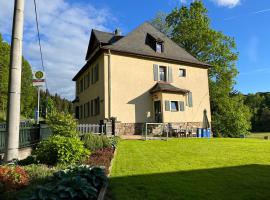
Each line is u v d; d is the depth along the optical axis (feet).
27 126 33.35
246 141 53.36
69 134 36.45
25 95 177.58
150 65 71.72
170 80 74.43
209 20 110.32
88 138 35.32
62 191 13.57
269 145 45.68
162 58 73.20
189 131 67.77
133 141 50.42
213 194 16.69
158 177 21.16
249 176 21.58
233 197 16.14
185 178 20.84
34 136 34.94
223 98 104.47
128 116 66.18
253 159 30.37
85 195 13.74
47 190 13.37
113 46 67.21
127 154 34.06
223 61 105.40
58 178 16.25
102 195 15.08
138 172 23.04
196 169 24.45
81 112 91.04
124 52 67.51
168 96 68.54
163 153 35.12
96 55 69.92
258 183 19.31
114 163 27.50
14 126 20.61
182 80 76.89
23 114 175.22
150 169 24.36
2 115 136.87
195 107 77.66
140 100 68.49
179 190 17.46
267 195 16.55
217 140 54.19
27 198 13.17
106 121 57.98
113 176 21.48
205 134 68.64
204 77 81.66
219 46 104.63
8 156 20.30
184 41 105.70
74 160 24.06
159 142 48.70
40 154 23.91
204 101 79.97
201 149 39.45
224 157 31.86
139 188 17.93
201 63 80.64
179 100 70.69
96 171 17.21
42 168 20.26
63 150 23.62
